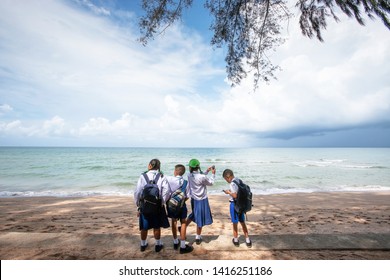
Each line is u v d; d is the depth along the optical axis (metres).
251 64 5.56
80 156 64.44
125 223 6.63
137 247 3.66
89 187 16.09
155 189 3.33
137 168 30.33
